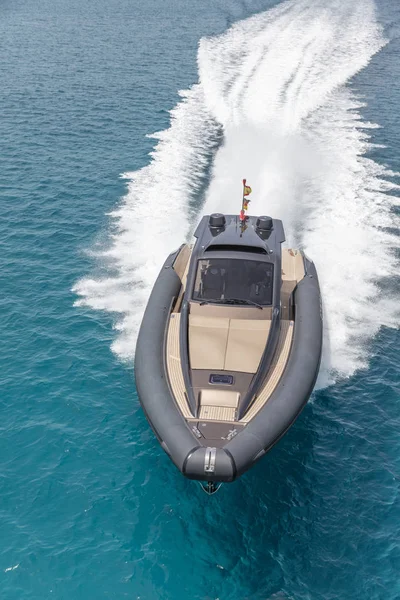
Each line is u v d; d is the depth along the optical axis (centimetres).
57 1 4825
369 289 1396
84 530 892
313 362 994
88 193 1845
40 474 973
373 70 3084
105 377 1173
